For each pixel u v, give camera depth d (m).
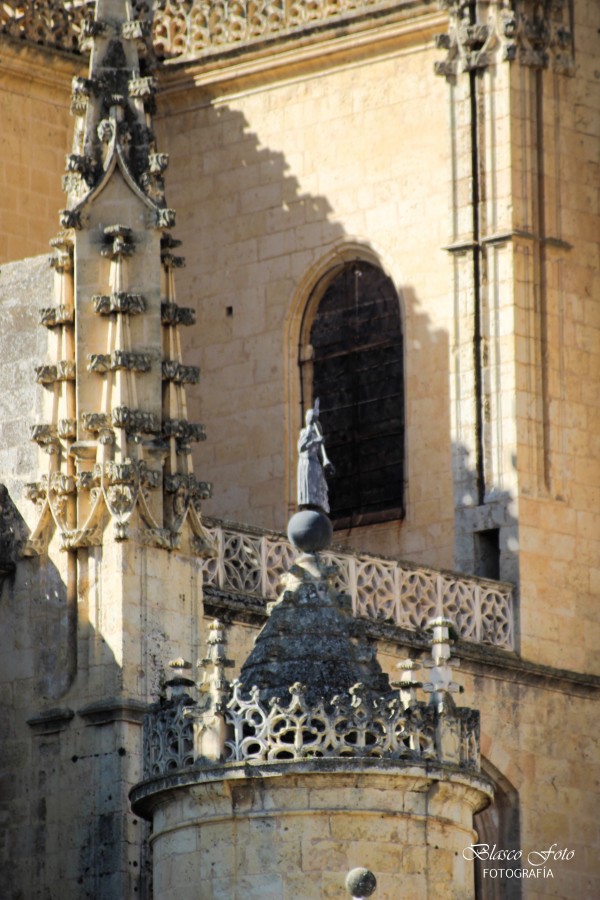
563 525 93.25
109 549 77.19
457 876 60.38
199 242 103.38
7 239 100.00
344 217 100.12
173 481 78.00
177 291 103.50
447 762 60.28
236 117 103.12
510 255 93.88
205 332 102.75
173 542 77.75
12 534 79.19
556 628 92.12
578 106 96.50
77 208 79.06
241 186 102.75
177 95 104.12
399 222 98.75
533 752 90.25
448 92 95.75
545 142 95.31
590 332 95.50
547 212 95.00
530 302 94.06
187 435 78.62
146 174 79.62
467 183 95.00
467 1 95.50
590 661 93.00
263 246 102.00
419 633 86.75
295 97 101.75
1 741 78.12
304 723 59.69
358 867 58.56
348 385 99.88
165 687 62.84
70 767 76.75
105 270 79.00
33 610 78.31
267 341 101.31
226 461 101.44
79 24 102.44
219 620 79.75
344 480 99.31
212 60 102.75
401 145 99.00
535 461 93.12
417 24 98.44
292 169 101.56
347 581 85.12
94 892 75.56
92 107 80.19
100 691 76.56
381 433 98.69
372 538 97.56
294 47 101.06
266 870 59.31
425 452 96.81
